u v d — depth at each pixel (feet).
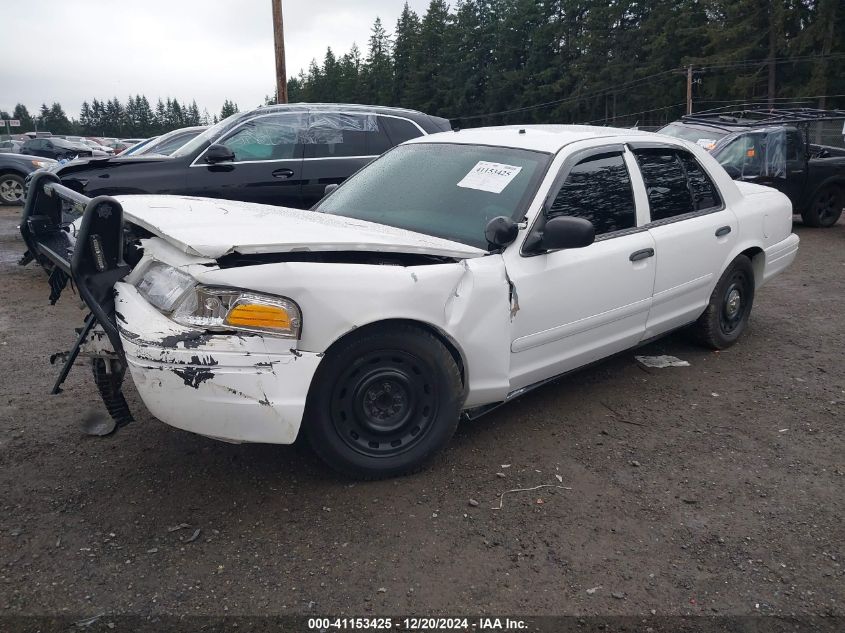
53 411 13.66
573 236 11.34
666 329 15.74
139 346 9.36
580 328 13.14
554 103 201.87
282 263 9.66
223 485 11.00
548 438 12.91
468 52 237.45
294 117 26.05
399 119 27.40
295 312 9.68
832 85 138.00
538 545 9.70
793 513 10.59
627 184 14.35
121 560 9.16
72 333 18.97
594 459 12.16
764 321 20.97
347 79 319.06
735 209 17.06
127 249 10.74
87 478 11.15
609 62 185.78
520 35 219.61
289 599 8.53
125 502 10.48
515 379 12.30
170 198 13.56
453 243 11.66
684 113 171.22
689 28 165.99
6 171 50.83
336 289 9.86
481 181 13.15
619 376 16.14
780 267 18.80
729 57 149.38
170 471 11.39
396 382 10.85
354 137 26.55
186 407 9.43
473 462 11.93
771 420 13.89
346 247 10.19
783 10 143.43
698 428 13.47
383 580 8.91
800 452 12.56
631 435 13.12
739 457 12.34
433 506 10.55
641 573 9.17
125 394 14.47
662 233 14.75
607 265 13.32
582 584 8.94
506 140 14.08
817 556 9.57
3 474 11.21
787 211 18.98
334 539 9.70
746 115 49.55
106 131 512.63
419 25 250.78
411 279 10.48
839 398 15.02
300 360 9.72
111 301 10.12
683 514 10.53
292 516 10.19
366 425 10.79
